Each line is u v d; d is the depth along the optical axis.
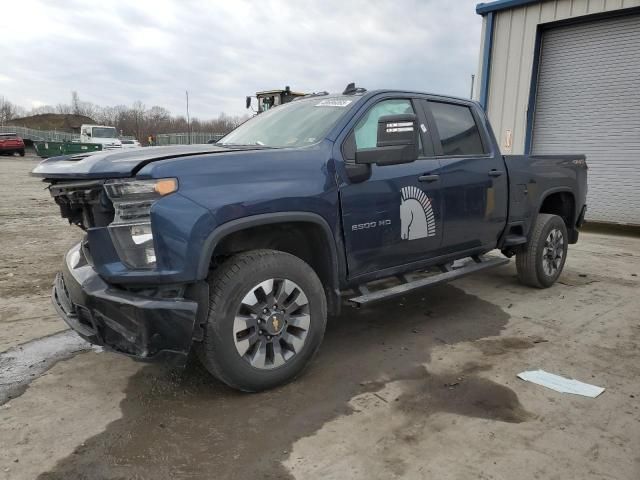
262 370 3.14
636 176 10.63
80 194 3.01
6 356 3.80
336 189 3.46
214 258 3.23
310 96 4.64
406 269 4.13
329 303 3.62
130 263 2.80
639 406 3.06
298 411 3.01
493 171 4.76
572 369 3.58
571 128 11.53
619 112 10.73
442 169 4.25
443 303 5.16
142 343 2.75
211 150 3.22
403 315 4.79
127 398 3.18
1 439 2.73
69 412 3.01
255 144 3.93
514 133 12.18
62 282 3.66
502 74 12.24
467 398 3.16
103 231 2.84
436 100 4.50
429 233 4.16
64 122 88.62
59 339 4.12
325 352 3.90
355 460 2.53
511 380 3.40
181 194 2.78
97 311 2.89
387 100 4.07
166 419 2.93
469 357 3.80
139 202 2.75
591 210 11.35
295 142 3.69
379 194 3.73
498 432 2.77
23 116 99.81
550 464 2.49
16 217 10.96
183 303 2.79
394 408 3.04
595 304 5.11
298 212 3.22
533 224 5.41
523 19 11.68
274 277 3.13
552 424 2.85
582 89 11.26
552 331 4.34
